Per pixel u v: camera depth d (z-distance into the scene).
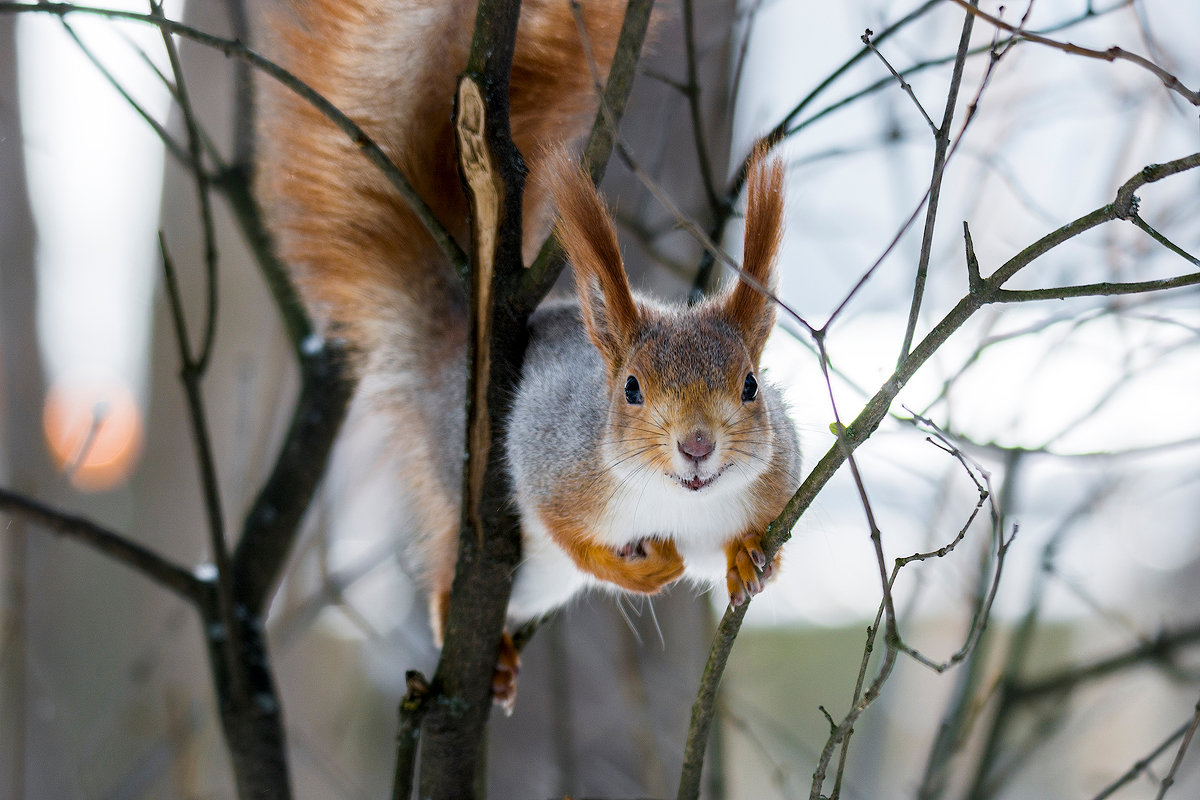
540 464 1.43
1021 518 1.53
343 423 1.47
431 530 1.48
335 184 1.46
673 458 1.39
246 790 1.43
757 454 1.40
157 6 1.40
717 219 1.45
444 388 1.47
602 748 1.57
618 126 1.35
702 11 1.54
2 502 1.43
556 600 1.46
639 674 1.52
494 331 1.38
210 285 1.41
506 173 1.37
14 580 1.53
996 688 1.50
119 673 1.86
